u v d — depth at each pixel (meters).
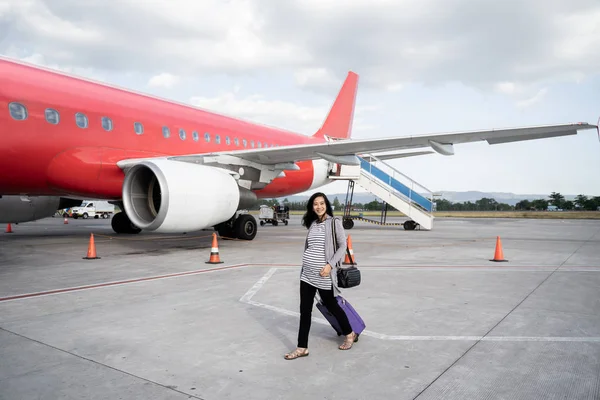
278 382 3.13
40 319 4.63
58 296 5.72
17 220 14.06
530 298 5.82
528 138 10.83
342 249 3.74
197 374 3.25
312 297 3.72
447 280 7.13
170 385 3.05
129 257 9.52
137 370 3.30
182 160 10.88
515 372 3.32
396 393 2.96
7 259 9.09
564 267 8.62
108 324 4.48
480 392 2.97
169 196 9.35
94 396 2.85
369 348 3.86
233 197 10.84
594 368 3.40
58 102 9.93
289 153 11.77
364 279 7.19
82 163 10.28
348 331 3.81
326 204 3.90
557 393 2.96
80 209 38.59
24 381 3.06
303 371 3.33
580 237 16.78
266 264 8.67
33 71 9.84
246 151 11.58
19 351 3.66
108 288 6.25
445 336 4.19
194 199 9.80
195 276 7.27
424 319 4.77
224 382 3.11
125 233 16.23
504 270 8.20
